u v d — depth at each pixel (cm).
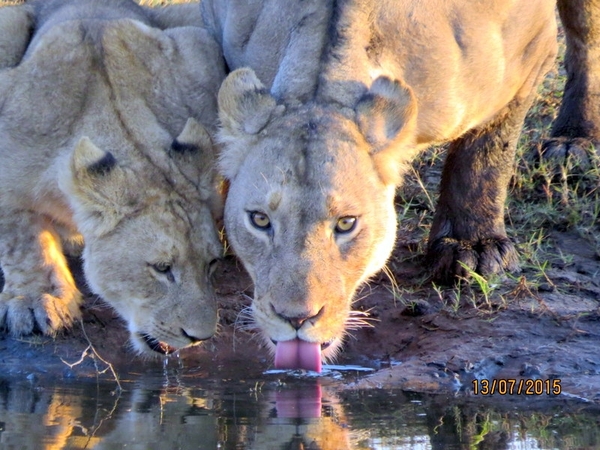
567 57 1319
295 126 870
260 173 860
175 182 998
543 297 1081
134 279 979
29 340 1022
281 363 851
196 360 1017
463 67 979
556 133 1336
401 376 966
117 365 1008
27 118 1016
